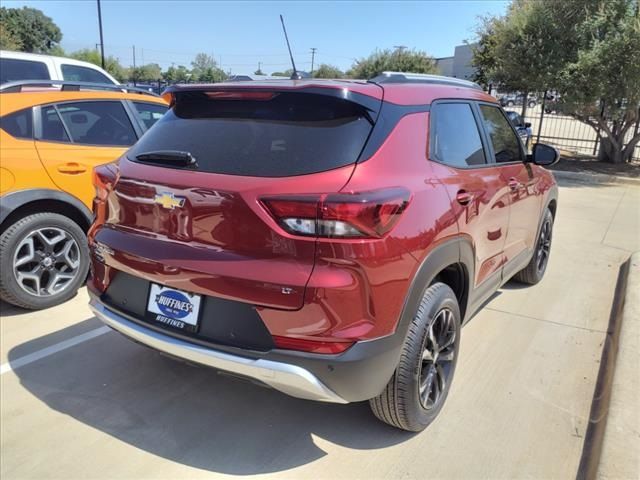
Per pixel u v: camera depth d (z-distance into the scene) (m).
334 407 3.11
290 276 2.18
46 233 4.25
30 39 64.56
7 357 3.59
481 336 4.08
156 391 3.25
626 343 3.55
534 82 13.99
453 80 3.67
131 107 5.07
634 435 2.60
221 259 2.31
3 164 3.98
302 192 2.18
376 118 2.51
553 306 4.72
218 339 2.35
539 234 4.90
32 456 2.65
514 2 15.43
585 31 13.06
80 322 4.14
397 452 2.73
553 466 2.65
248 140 2.51
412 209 2.44
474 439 2.84
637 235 7.45
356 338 2.24
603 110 14.32
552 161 4.21
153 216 2.54
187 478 2.52
